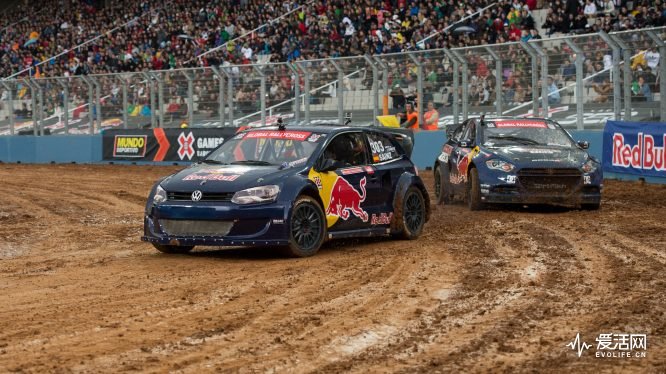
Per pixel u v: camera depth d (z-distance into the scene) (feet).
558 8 107.65
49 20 178.91
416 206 43.83
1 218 56.70
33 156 120.98
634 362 21.01
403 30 119.96
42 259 39.27
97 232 48.67
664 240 41.39
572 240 41.68
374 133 43.37
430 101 87.40
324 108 93.09
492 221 49.57
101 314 26.68
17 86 122.83
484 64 82.74
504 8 111.04
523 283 30.96
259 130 42.27
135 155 109.91
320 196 38.65
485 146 56.44
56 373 20.17
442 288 30.30
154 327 24.81
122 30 162.91
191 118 104.42
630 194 64.18
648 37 72.54
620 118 74.95
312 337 23.49
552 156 54.34
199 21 150.00
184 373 20.10
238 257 38.24
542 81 78.84
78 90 116.98
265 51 134.51
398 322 25.25
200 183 37.88
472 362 21.01
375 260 36.58
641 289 29.71
